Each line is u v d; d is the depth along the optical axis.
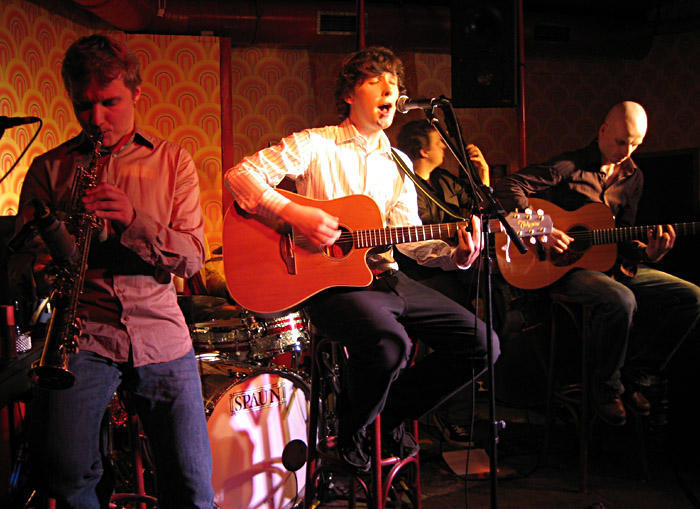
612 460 3.29
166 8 4.90
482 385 4.38
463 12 4.16
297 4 5.17
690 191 5.68
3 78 3.95
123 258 1.75
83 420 1.66
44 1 4.44
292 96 5.80
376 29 5.28
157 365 1.75
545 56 6.32
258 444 2.60
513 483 3.03
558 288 3.17
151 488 2.71
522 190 3.20
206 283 4.96
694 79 5.72
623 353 2.97
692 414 3.25
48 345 1.54
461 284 3.63
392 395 2.30
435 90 6.07
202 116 5.37
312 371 2.41
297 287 2.13
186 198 1.85
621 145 3.17
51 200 1.77
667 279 3.24
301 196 2.19
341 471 2.29
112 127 1.72
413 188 2.44
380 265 2.31
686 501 2.82
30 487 2.00
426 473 3.18
